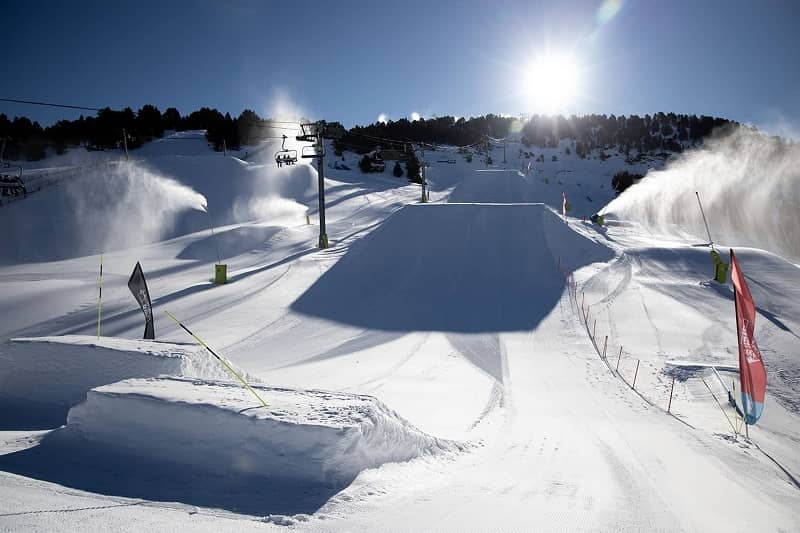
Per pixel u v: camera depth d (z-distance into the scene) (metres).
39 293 26.23
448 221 34.34
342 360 17.66
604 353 18.78
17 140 88.81
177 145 92.00
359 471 6.46
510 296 25.75
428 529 5.10
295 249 38.00
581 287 26.69
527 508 6.05
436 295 26.02
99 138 88.19
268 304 24.84
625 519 5.96
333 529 4.91
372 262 30.42
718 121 129.88
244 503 5.53
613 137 125.94
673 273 28.53
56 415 9.74
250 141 92.19
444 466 7.88
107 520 4.76
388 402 12.90
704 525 6.05
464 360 17.84
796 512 6.92
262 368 16.58
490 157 109.81
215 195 55.53
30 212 47.41
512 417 12.15
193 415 6.63
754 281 26.64
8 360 10.53
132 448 6.77
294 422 6.36
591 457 9.01
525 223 34.22
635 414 12.84
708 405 14.22
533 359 18.11
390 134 110.69
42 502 5.14
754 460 9.52
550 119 137.88
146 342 11.08
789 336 20.19
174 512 5.14
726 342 19.75
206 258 37.59
